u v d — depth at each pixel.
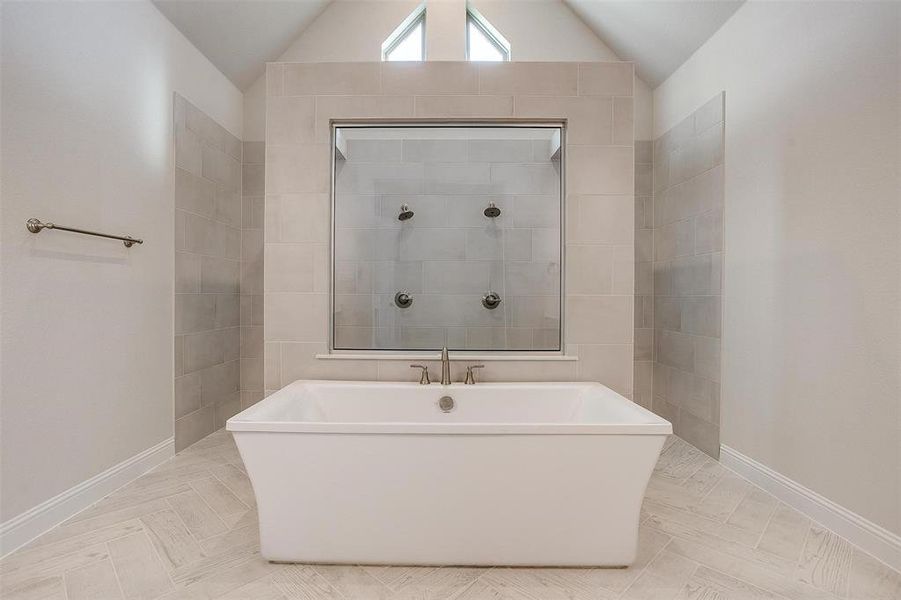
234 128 3.55
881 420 1.73
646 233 3.65
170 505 2.14
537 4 3.58
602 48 3.59
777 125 2.28
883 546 1.71
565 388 2.45
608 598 1.51
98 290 2.18
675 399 3.29
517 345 2.78
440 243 2.79
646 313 3.66
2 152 1.71
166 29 2.72
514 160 2.77
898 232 1.67
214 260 3.27
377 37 3.58
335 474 1.69
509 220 2.78
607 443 1.67
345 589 1.56
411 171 2.78
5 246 1.72
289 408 2.15
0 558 1.68
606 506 1.69
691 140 3.06
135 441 2.45
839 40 1.92
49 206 1.91
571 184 2.59
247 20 3.09
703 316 2.92
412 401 2.45
